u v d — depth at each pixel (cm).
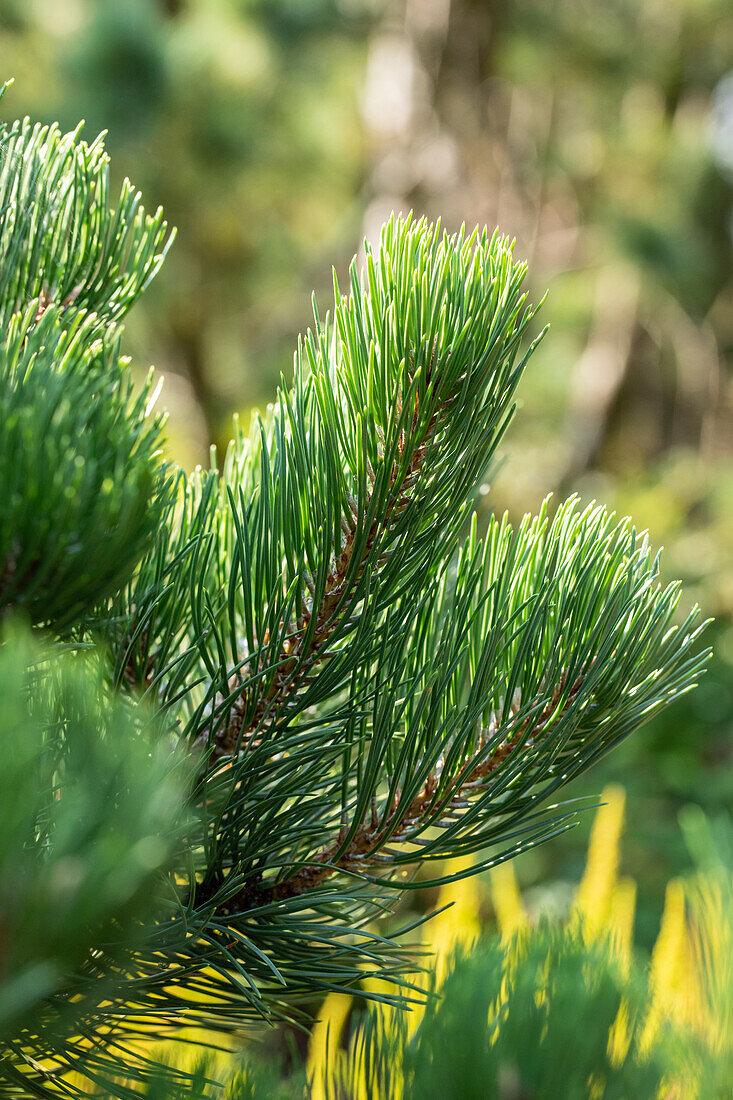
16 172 65
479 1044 60
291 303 380
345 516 63
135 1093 60
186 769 59
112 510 54
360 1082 61
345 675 63
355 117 364
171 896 60
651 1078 60
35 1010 55
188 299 319
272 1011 62
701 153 370
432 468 62
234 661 63
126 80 251
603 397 464
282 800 63
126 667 63
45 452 54
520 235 407
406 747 62
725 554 321
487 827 64
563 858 223
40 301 65
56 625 55
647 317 475
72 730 53
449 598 67
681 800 249
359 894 63
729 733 274
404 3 337
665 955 92
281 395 64
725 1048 62
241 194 306
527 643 63
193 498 66
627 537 65
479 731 64
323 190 354
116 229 66
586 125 408
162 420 60
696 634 64
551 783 63
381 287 62
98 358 61
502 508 335
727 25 386
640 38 396
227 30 293
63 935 48
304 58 316
